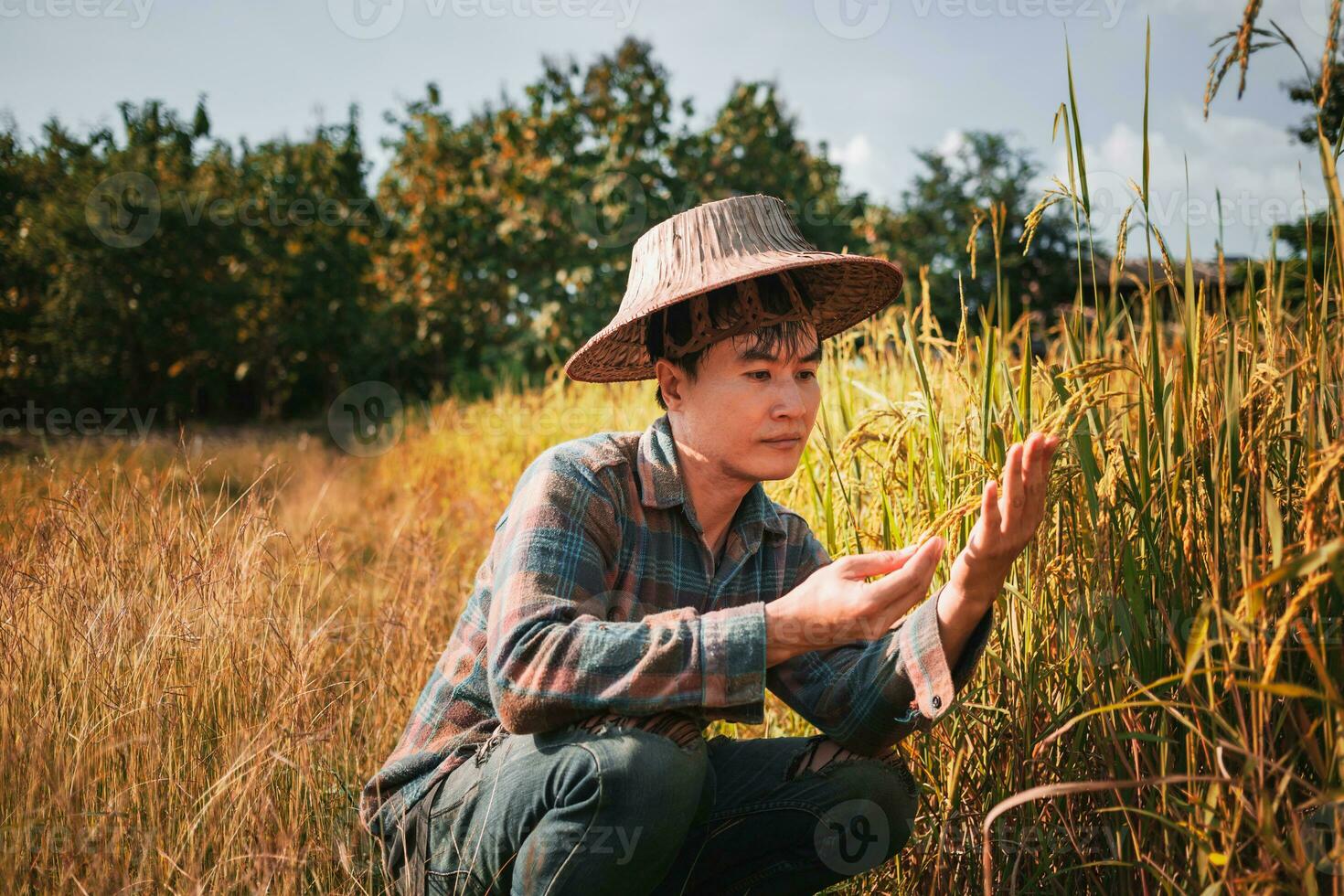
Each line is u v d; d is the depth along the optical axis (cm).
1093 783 114
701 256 159
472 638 164
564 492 156
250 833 167
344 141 1842
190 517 231
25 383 1495
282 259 1773
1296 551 121
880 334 312
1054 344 211
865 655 159
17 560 213
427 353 1636
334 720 211
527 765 146
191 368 1692
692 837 170
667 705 134
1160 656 148
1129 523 160
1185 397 150
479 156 1393
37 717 180
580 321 1188
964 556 139
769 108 1300
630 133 1228
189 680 199
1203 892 119
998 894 167
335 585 323
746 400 154
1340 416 134
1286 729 134
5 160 1537
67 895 155
